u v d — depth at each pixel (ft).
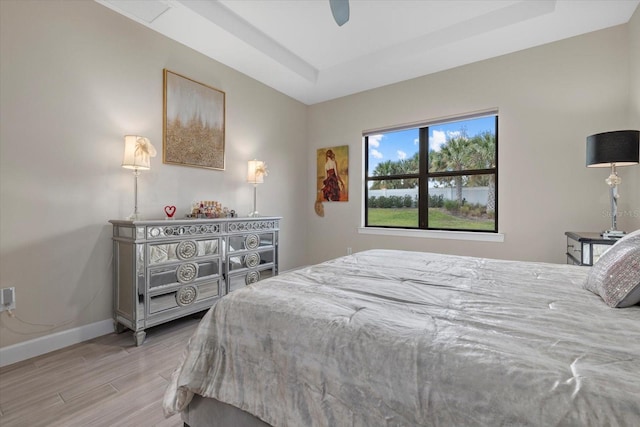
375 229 12.36
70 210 6.86
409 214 12.00
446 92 10.64
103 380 5.38
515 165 9.43
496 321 2.81
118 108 7.65
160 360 6.12
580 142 8.50
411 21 8.71
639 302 3.10
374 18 8.57
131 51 7.89
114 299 7.42
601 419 1.64
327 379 2.62
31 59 6.26
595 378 1.86
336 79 11.54
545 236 9.00
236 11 8.38
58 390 5.08
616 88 8.02
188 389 3.47
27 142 6.24
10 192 6.04
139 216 7.70
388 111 11.98
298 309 3.20
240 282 9.13
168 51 8.71
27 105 6.23
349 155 13.09
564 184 8.72
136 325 6.73
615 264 3.43
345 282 4.26
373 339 2.57
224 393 3.28
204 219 8.07
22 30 6.15
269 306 3.36
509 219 9.55
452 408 2.02
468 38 8.67
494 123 10.18
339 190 13.37
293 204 13.58
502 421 1.84
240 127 11.02
